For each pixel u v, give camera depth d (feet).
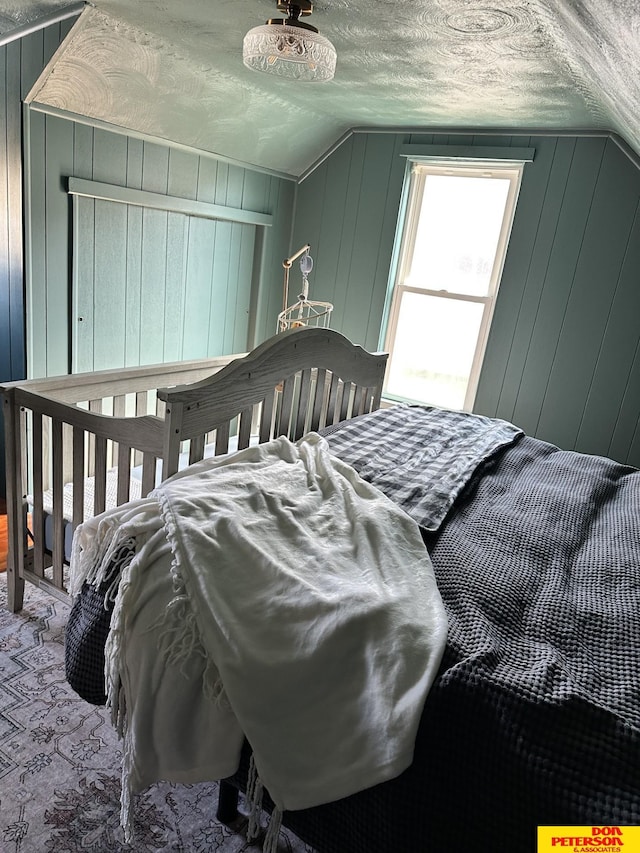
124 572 4.00
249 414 5.98
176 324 10.48
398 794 3.04
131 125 8.51
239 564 3.86
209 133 9.48
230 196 10.70
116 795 4.78
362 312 12.03
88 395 7.39
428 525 4.75
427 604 3.73
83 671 4.27
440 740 3.05
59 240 8.18
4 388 6.27
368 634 3.41
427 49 6.46
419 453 6.47
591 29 3.65
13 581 6.84
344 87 8.55
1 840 4.31
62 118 7.74
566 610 3.90
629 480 6.65
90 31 6.72
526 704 2.99
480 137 10.19
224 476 4.80
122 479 5.61
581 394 10.18
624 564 4.59
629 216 9.30
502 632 3.65
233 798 4.57
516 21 5.21
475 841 2.91
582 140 9.41
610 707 3.07
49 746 5.17
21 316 8.05
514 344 10.60
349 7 5.57
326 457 5.64
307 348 6.77
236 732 3.51
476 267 11.04
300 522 4.47
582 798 2.73
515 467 6.70
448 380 11.70
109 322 9.20
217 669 3.50
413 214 11.46
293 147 11.03
